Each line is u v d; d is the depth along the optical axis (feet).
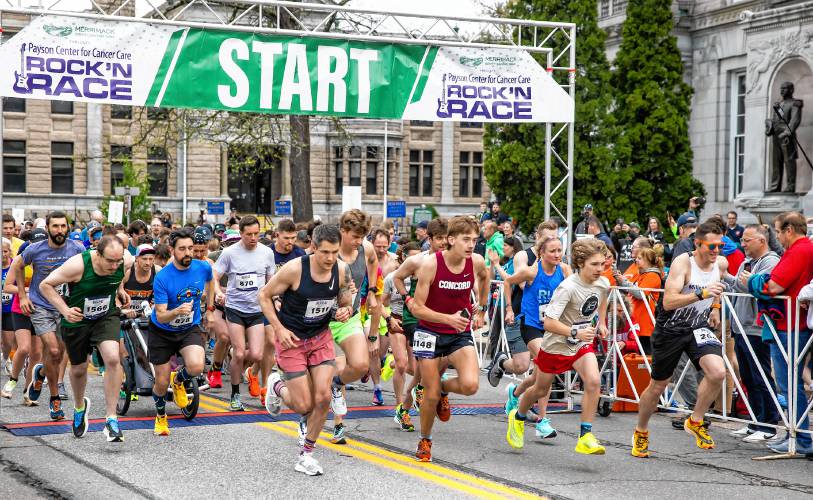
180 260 26.84
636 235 62.44
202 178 163.32
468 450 25.59
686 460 24.79
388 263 32.71
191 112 85.56
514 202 108.17
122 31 32.91
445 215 182.29
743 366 27.78
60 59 31.96
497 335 37.17
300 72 35.24
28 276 31.40
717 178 113.09
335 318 22.53
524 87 37.68
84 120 161.07
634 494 20.98
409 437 27.27
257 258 31.89
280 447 25.45
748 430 28.22
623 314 32.53
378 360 33.06
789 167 88.69
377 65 36.17
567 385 32.45
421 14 37.04
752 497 20.89
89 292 24.99
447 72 36.81
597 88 105.19
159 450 24.95
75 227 101.65
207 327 38.45
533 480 22.18
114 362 25.38
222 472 22.47
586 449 23.54
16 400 33.40
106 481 21.56
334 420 28.22
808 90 88.12
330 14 36.19
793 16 88.63
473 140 184.85
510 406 26.78
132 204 134.51
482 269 24.62
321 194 172.65
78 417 26.35
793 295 25.17
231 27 34.30
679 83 107.55
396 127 176.76
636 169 105.70
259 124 80.79
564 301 23.47
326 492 20.59
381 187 175.73
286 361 22.21
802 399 25.38
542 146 104.94
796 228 25.05
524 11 104.99
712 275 24.34
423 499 20.07
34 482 21.45
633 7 107.24
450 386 23.70
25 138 158.20
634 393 30.89
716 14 112.06
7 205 157.48
